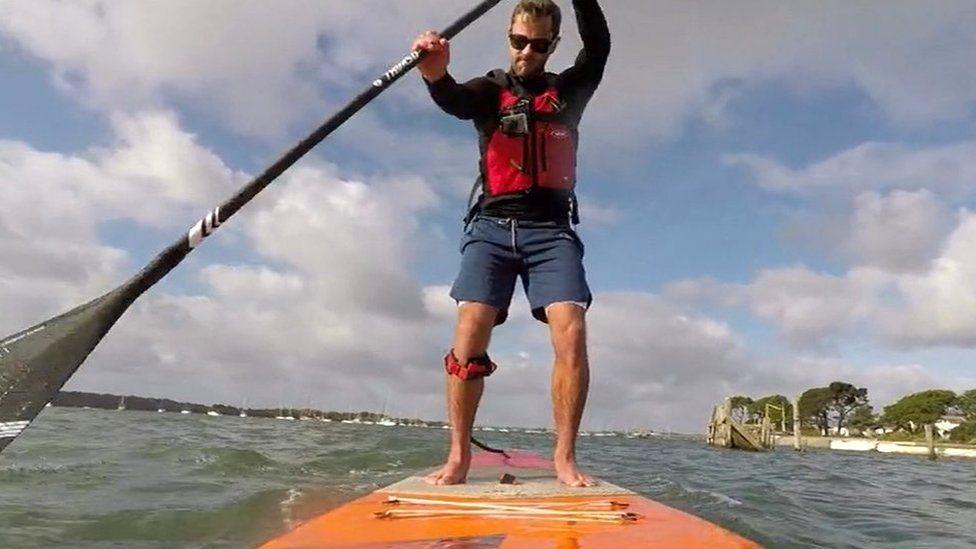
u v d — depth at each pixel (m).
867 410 90.81
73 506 4.59
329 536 2.20
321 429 20.30
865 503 7.20
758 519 5.39
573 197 3.44
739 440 37.81
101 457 7.31
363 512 2.58
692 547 2.04
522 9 3.34
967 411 81.06
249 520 4.33
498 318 3.35
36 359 2.69
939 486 11.30
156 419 20.91
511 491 3.02
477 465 4.31
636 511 2.60
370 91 3.24
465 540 2.13
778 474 11.43
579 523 2.38
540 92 3.40
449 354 3.33
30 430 10.51
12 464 6.39
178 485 5.65
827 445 72.75
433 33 3.28
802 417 92.19
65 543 3.70
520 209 3.32
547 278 3.30
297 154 3.17
